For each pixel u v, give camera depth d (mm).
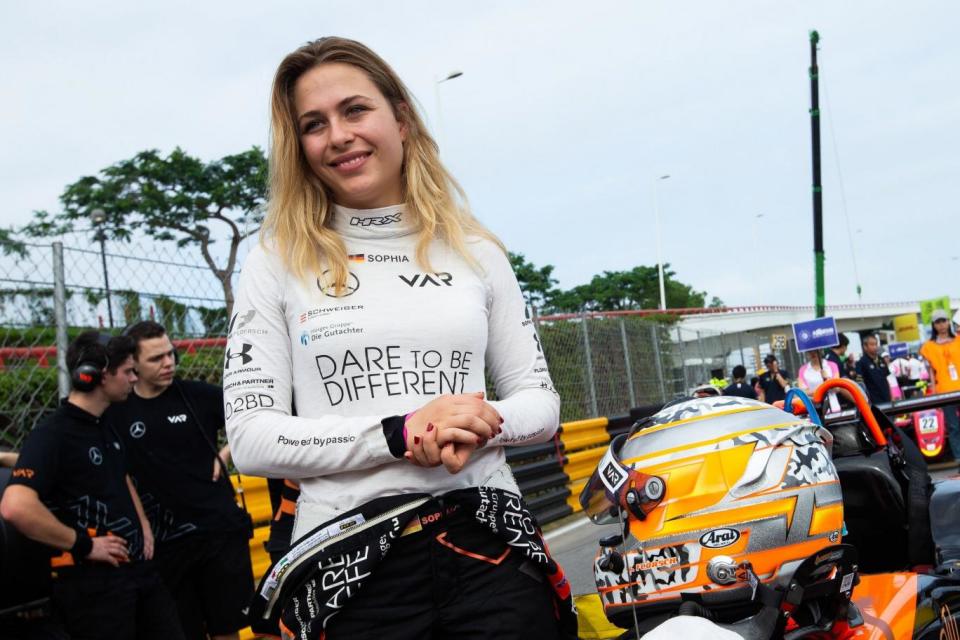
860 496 2898
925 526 2812
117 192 37906
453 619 1557
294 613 1549
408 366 1612
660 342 14688
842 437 2961
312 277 1650
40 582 3482
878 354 12891
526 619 1591
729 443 2070
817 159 17906
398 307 1636
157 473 4426
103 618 3812
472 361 1670
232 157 39188
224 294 5883
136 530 4004
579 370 11211
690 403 2205
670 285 68062
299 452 1528
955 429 9977
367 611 1538
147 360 4441
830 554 2047
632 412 3742
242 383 1619
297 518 1618
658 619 2092
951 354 11398
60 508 3812
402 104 1801
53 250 4957
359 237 1699
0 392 4801
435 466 1504
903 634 2260
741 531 2014
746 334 21219
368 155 1700
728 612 2023
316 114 1700
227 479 4672
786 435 2102
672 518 2049
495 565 1593
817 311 17812
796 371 26016
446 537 1563
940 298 33594
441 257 1727
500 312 1809
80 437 3877
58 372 4863
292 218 1691
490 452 1676
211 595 4527
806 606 2121
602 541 2205
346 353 1603
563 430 9242
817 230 17953
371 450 1508
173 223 38625
